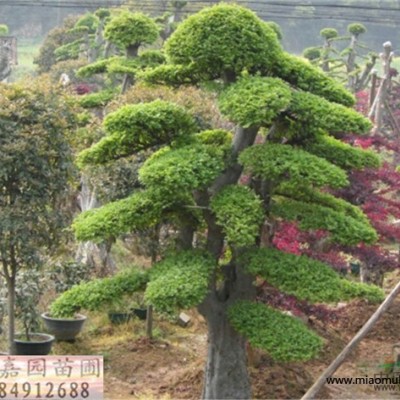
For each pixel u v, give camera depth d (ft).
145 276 30.37
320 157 30.60
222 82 30.94
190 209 30.86
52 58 94.99
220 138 33.04
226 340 31.40
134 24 52.54
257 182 31.35
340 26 116.88
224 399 31.27
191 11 87.40
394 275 56.65
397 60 114.83
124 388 35.99
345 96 30.78
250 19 28.89
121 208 29.50
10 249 34.99
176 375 37.01
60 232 35.91
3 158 33.06
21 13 123.24
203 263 29.27
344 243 30.19
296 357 27.76
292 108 28.99
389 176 44.04
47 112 34.47
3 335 40.11
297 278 28.89
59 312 29.66
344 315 47.47
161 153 30.66
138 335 43.86
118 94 48.78
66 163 35.12
